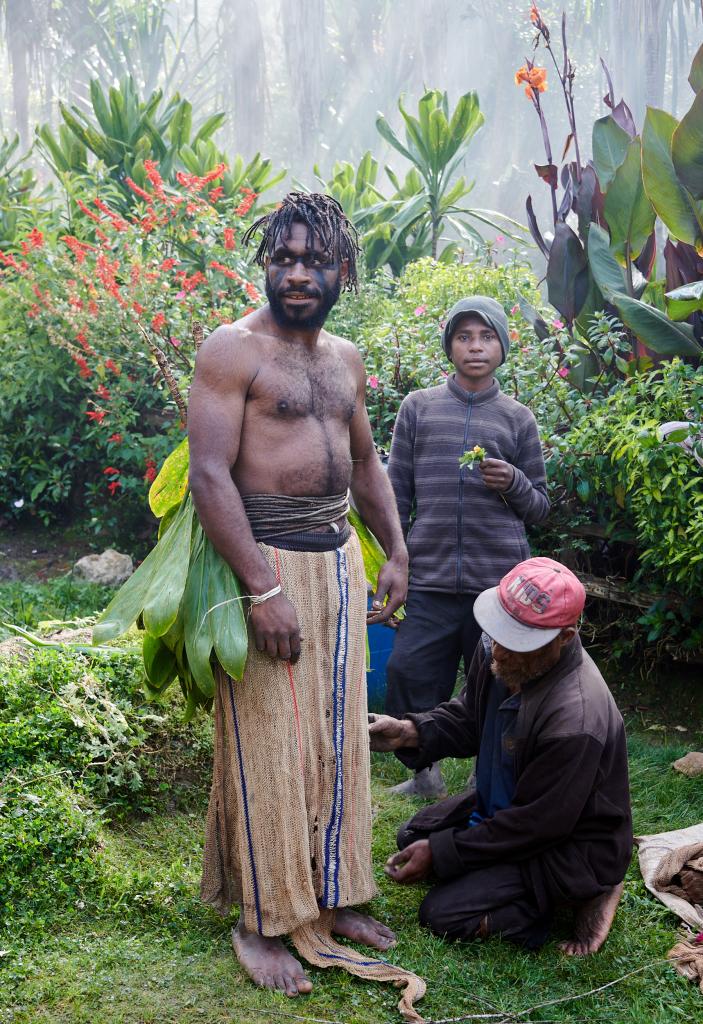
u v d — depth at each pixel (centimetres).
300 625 275
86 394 698
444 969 283
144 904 300
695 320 525
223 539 261
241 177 823
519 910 295
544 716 290
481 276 627
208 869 294
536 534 523
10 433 715
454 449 380
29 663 370
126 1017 254
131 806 348
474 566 377
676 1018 265
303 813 276
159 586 273
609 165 552
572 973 283
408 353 570
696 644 473
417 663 382
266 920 275
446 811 331
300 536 276
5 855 294
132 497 695
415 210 802
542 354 529
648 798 391
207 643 266
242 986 270
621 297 495
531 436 389
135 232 658
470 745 332
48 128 879
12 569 655
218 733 289
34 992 259
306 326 270
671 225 497
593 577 508
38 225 732
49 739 342
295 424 272
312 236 264
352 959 280
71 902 294
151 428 687
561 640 289
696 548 434
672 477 433
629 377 511
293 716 274
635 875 334
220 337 266
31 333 679
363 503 316
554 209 564
